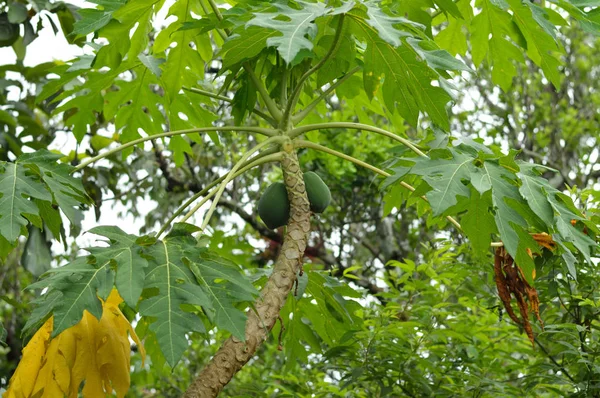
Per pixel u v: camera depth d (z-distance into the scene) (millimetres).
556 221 2514
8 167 2572
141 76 3758
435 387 3494
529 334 2818
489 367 3576
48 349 2264
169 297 2094
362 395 3736
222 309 2115
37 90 5418
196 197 2738
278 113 2947
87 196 2678
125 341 2336
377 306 3717
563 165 8219
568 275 3262
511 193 2439
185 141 4051
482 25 3455
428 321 3562
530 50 3395
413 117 2953
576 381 3414
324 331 3455
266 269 3277
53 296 2201
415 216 7582
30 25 5082
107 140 5910
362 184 6984
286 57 2186
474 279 3824
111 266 2168
